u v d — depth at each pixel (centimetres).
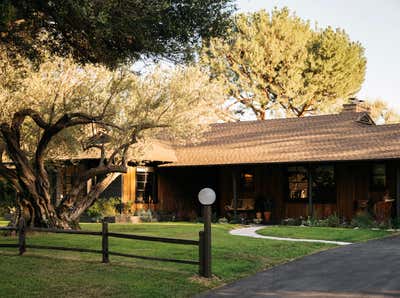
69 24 1181
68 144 2086
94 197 2028
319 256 1454
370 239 1848
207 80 2353
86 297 1029
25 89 1847
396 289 1042
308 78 4284
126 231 2061
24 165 1841
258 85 4272
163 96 2086
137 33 1170
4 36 1248
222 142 3077
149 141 2283
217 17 1238
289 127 3048
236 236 1886
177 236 1881
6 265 1300
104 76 1942
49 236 1838
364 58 4525
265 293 1043
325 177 2747
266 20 4284
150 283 1122
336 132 2817
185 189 3209
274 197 2864
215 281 1150
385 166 2591
